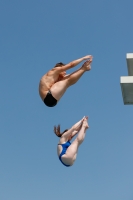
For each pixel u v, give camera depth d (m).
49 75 11.01
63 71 11.01
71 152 12.12
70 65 10.90
